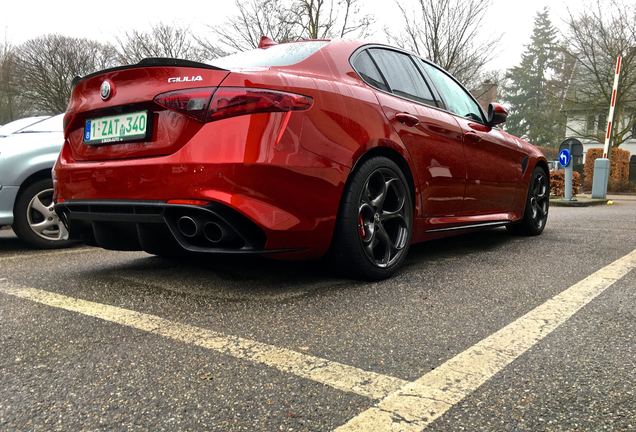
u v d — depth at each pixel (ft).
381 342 6.24
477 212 12.57
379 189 9.32
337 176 8.30
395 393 4.95
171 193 7.52
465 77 45.21
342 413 4.58
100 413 4.61
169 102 7.70
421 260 11.47
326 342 6.24
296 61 8.99
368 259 9.02
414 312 7.43
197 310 7.52
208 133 7.45
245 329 6.70
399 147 9.62
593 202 39.01
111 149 8.39
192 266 10.69
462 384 5.14
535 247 13.29
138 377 5.30
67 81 106.52
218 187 7.31
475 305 7.77
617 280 9.35
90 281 9.44
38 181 13.62
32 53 105.70
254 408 4.68
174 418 4.52
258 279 9.43
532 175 15.25
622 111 76.54
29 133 14.17
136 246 8.74
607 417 4.52
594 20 70.28
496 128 14.03
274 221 7.54
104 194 8.29
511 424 4.41
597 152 71.00
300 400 4.82
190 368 5.51
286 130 7.69
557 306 7.72
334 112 8.43
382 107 9.48
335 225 8.57
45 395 4.93
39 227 13.64
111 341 6.29
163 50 68.33
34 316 7.28
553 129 138.10
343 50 9.78
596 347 6.08
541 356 5.82
